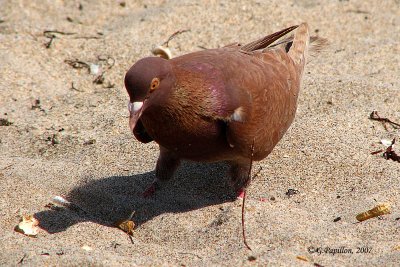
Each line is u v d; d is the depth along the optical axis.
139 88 9.63
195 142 10.44
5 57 15.60
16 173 11.84
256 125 10.69
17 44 16.09
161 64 9.84
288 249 9.52
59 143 13.07
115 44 16.17
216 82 10.29
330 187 11.39
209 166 12.27
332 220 10.41
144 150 12.70
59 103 14.40
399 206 10.68
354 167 11.77
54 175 11.89
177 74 10.01
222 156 10.84
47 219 10.73
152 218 10.87
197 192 11.59
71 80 15.18
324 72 15.27
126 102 14.32
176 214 10.87
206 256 9.61
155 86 9.76
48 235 10.32
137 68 9.67
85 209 11.34
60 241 10.01
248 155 10.87
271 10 17.48
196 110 10.14
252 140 10.69
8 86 14.80
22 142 13.17
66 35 16.62
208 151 10.66
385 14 17.70
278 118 11.34
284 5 17.80
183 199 11.27
